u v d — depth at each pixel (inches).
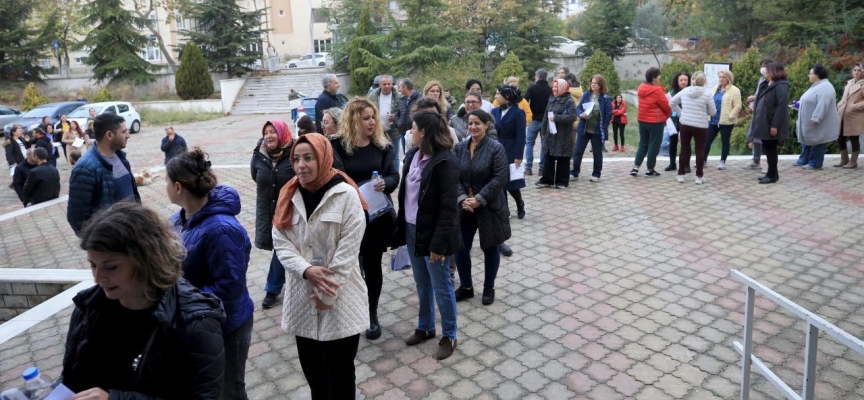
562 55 1285.7
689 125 346.3
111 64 1263.5
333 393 127.9
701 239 262.7
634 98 1011.9
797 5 700.0
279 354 176.6
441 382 157.5
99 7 1257.4
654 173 379.2
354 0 1346.0
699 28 857.5
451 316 169.3
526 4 1194.0
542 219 300.2
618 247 257.1
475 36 1169.4
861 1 655.1
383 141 180.4
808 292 205.8
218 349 77.4
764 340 174.6
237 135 850.8
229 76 1366.9
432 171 159.6
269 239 196.9
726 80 376.2
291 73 1389.0
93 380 75.0
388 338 183.6
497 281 225.3
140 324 74.7
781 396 145.8
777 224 277.7
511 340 179.3
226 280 111.3
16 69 1301.7
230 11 1349.7
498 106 291.4
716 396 147.0
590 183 369.7
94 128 170.2
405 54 1117.1
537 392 151.4
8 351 189.5
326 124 201.9
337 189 120.6
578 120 371.6
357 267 126.7
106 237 68.9
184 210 119.9
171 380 75.4
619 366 162.7
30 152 429.4
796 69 457.7
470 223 196.2
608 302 203.9
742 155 456.8
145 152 729.6
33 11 1401.3
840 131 373.1
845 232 263.3
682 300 203.6
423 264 172.4
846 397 145.0
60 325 207.3
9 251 317.4
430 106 189.3
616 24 1227.2
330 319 121.9
